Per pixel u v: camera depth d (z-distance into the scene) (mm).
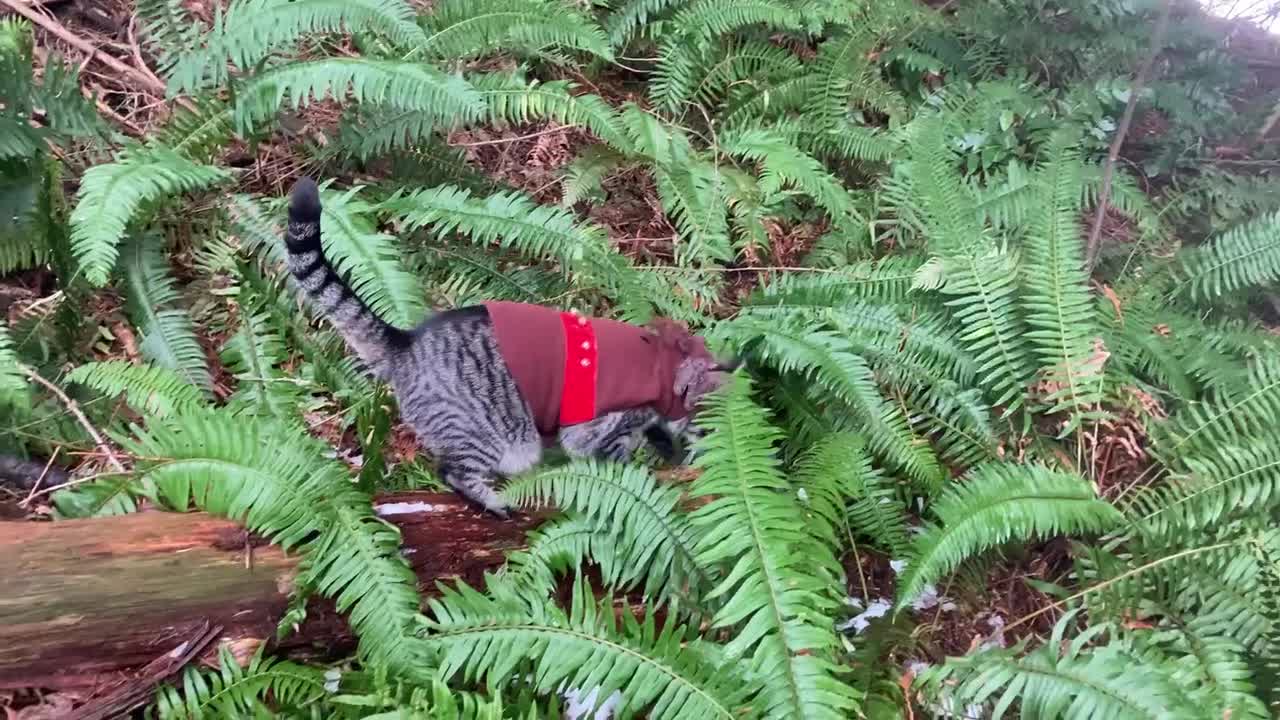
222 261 3445
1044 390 3539
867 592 3164
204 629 2410
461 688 2475
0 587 2207
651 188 4605
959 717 2541
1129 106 4332
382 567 2453
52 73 3389
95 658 2332
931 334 3693
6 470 2754
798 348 3344
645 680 2281
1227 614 2859
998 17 5262
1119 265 4484
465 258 3848
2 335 2803
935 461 3324
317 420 3273
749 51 5004
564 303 3807
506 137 4586
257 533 2469
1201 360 3818
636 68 5164
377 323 2949
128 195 3025
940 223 3850
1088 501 2963
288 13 3521
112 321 3371
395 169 4129
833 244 4301
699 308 3957
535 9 4062
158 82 4000
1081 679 2383
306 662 2568
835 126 4820
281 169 3984
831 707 2225
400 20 3660
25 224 3283
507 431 3008
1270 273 4043
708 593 2545
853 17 5055
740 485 2574
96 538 2334
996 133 4844
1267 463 3133
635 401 2969
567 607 2855
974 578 3199
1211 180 4867
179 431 2541
